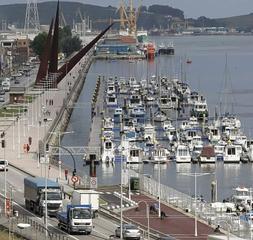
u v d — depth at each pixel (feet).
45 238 487.20
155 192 652.89
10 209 548.72
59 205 562.66
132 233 504.43
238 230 557.74
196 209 569.23
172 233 534.37
